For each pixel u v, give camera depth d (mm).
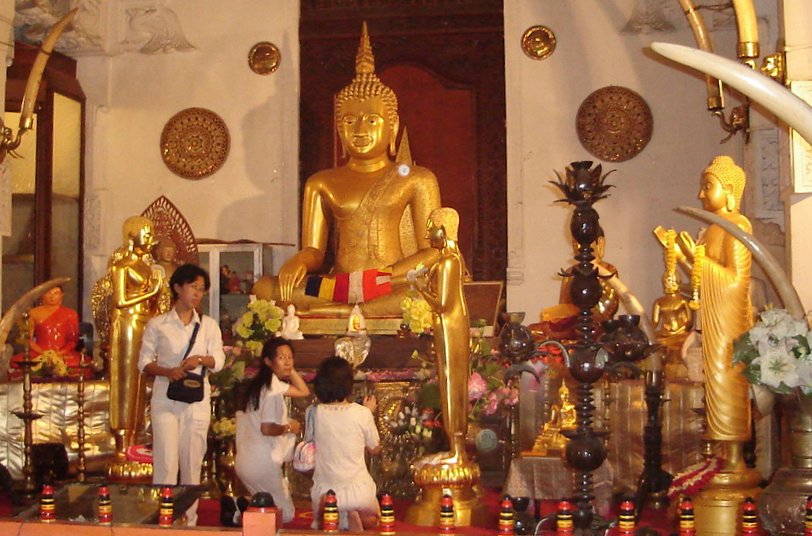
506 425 7094
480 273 9977
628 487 6727
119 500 4785
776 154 8180
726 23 9359
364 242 9047
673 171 9531
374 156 9203
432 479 6016
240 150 10133
